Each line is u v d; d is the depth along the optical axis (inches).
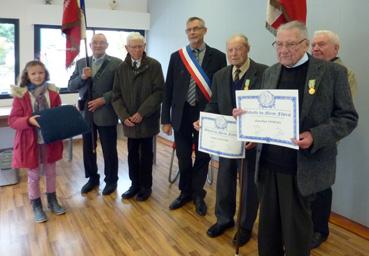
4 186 135.6
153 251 91.6
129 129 116.4
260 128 64.4
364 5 97.9
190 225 106.0
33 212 112.5
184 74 106.8
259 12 132.7
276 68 66.0
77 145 197.2
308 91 59.7
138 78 115.0
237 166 95.9
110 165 128.4
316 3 110.7
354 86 87.9
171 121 113.1
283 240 69.9
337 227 106.6
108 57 124.1
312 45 90.3
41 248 92.2
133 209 116.5
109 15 194.9
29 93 102.6
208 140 89.4
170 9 190.2
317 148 58.1
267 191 68.8
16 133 103.3
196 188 115.3
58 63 187.3
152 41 213.2
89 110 122.7
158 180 144.9
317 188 62.1
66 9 117.9
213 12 158.4
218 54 107.2
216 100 92.7
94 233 100.4
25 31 177.2
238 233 87.7
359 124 102.4
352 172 106.3
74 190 132.5
